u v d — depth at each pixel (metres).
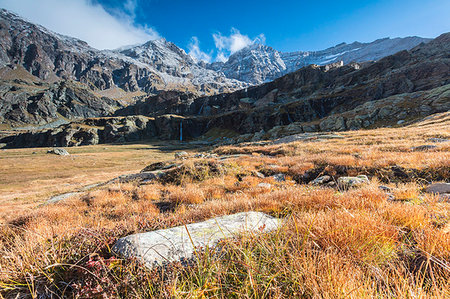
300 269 1.61
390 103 91.50
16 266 2.09
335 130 93.12
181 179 14.20
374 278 1.67
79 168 70.31
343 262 1.77
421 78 132.38
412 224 2.64
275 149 25.61
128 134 184.38
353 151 17.45
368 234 2.10
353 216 2.38
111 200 11.20
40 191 31.47
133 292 1.69
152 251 2.17
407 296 1.38
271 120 165.88
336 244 2.03
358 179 8.88
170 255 2.12
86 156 98.06
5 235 4.40
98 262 1.85
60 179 49.66
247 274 1.64
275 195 5.81
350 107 144.12
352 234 2.12
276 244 1.96
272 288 1.50
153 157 93.38
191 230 2.76
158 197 11.19
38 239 2.69
